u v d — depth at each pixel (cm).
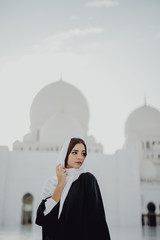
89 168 2717
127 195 2592
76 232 275
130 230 2031
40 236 1530
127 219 2523
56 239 279
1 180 2516
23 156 2659
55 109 3675
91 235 272
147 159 3791
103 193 2653
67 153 326
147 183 2970
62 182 301
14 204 2522
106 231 279
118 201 2623
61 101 3709
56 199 295
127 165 2677
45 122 3491
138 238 1468
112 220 2575
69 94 3784
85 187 300
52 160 2672
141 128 4150
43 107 3719
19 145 3078
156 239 1423
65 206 291
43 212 298
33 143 3241
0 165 2550
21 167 2628
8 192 2545
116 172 2720
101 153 2802
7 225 2419
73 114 3694
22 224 2559
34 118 3744
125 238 1463
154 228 2262
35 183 2597
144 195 2870
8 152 2652
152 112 4275
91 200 289
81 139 334
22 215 2595
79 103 3778
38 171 2631
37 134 3619
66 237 276
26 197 2820
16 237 1467
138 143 3650
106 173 2714
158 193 2883
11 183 2575
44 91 3862
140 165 3428
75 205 288
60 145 3031
